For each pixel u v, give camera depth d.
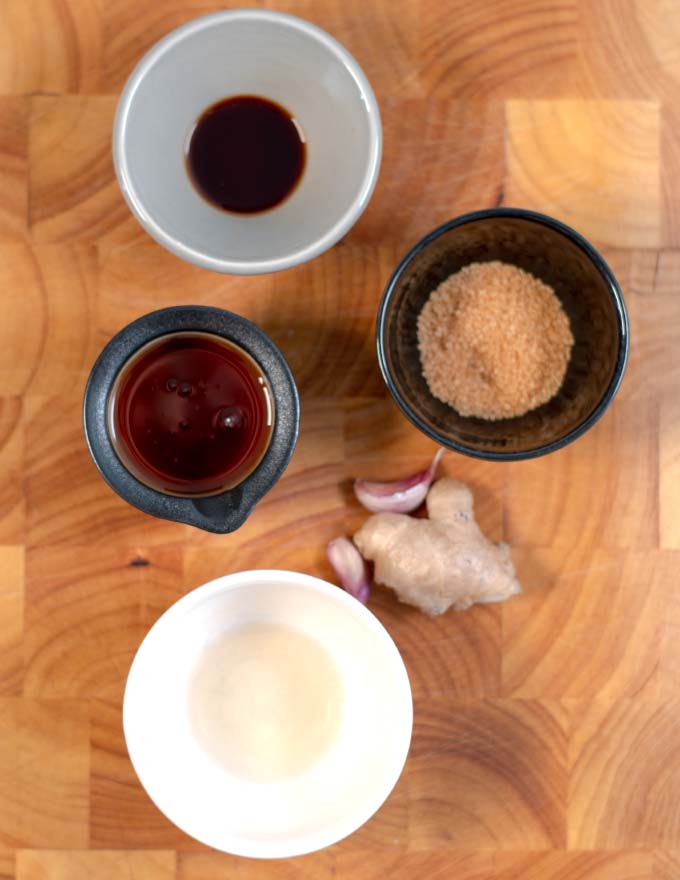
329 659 0.54
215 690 0.54
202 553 0.54
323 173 0.52
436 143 0.54
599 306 0.52
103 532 0.54
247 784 0.54
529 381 0.54
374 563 0.55
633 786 0.55
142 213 0.49
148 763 0.50
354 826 0.50
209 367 0.51
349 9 0.54
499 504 0.55
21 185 0.54
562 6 0.54
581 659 0.55
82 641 0.54
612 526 0.55
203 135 0.52
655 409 0.55
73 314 0.54
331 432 0.55
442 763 0.55
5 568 0.54
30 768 0.54
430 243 0.51
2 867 0.55
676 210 0.55
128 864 0.55
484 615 0.55
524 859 0.55
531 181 0.55
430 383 0.54
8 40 0.54
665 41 0.54
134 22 0.54
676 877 0.55
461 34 0.54
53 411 0.54
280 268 0.50
